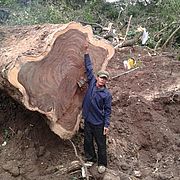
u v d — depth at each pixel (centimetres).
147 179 467
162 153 536
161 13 1188
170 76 781
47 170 468
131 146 530
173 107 659
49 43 450
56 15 994
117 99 631
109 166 482
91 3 1333
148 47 1027
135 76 773
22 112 522
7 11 1012
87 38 483
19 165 477
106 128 454
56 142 494
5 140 512
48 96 451
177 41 1088
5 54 465
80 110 479
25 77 437
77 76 472
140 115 596
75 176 460
